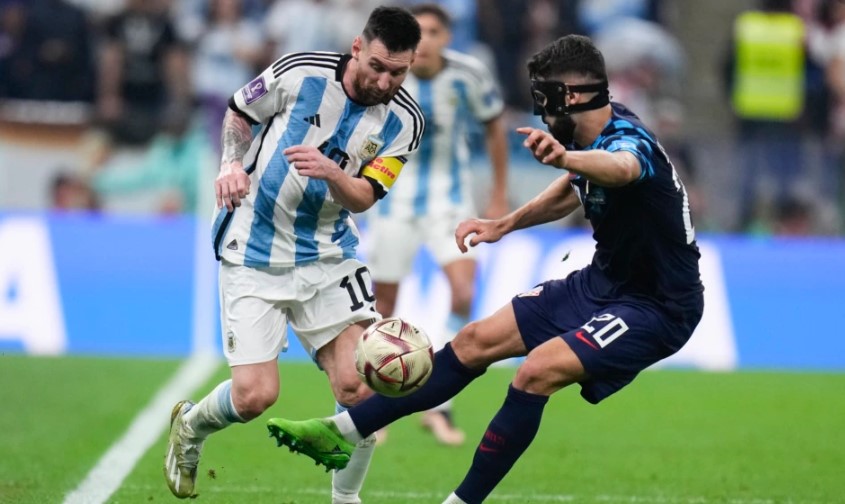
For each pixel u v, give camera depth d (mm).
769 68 52406
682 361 41188
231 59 51781
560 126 17906
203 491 22219
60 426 28547
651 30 54312
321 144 18672
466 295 29125
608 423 31000
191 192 46312
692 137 46062
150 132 46219
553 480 24094
